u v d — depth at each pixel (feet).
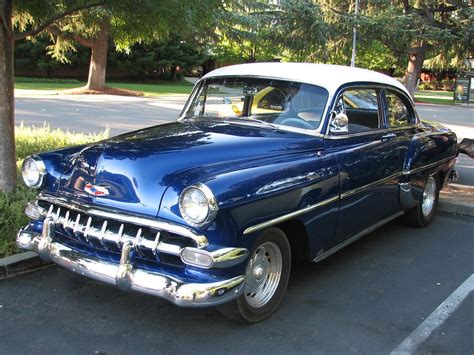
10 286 13.92
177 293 10.36
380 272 16.02
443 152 20.84
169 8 17.40
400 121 18.71
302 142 13.75
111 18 20.70
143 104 77.05
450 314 13.30
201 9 18.70
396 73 175.73
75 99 80.18
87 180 11.91
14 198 17.47
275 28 43.93
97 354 10.84
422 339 11.99
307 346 11.48
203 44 105.09
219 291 10.46
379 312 13.29
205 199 10.20
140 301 13.33
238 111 15.65
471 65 118.73
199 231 10.42
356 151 14.98
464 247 18.62
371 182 15.75
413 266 16.62
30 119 51.83
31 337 11.40
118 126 49.39
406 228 20.76
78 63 145.89
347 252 17.76
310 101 14.75
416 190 18.83
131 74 155.02
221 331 12.00
